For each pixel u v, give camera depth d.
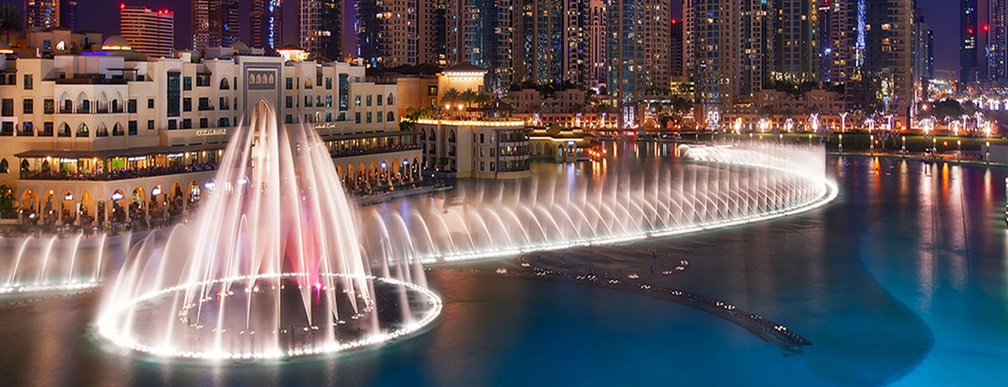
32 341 77.81
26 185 130.75
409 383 69.44
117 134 144.88
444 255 115.50
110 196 129.50
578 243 125.94
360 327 82.50
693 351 77.19
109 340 78.12
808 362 74.88
